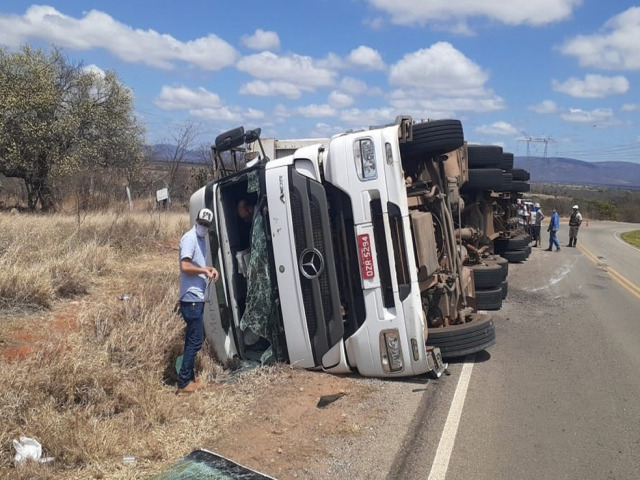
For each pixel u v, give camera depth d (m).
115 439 4.65
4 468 4.18
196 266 5.95
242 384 6.24
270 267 6.58
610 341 8.71
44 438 4.50
